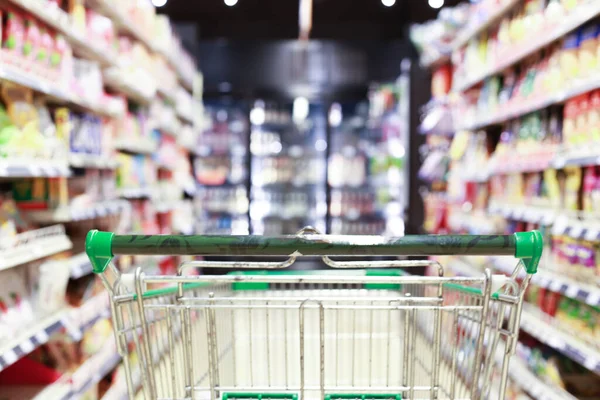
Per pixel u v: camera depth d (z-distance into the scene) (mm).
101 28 3207
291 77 7332
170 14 8000
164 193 5094
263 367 2381
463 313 1604
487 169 3828
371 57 7324
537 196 3156
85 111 3203
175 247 1281
